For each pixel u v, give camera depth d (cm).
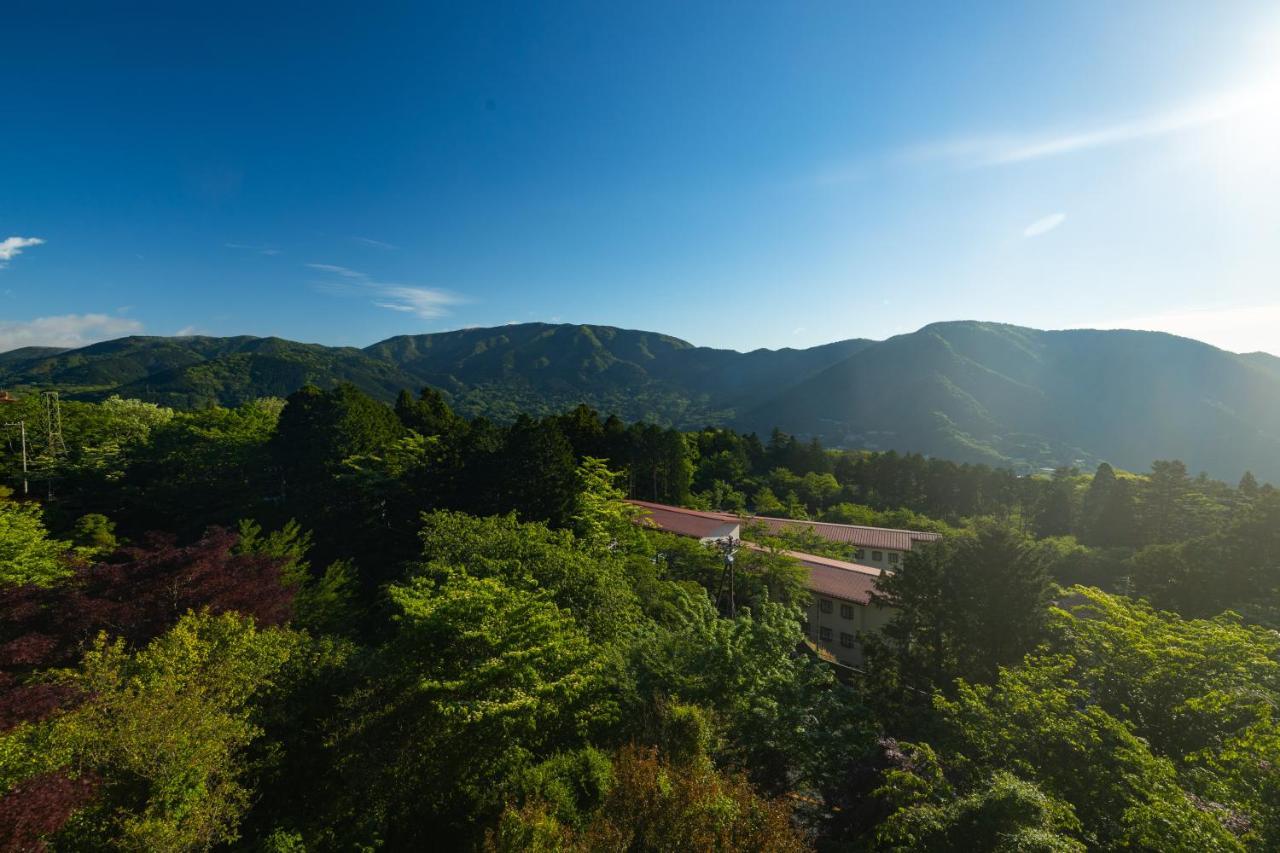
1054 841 864
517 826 962
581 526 3472
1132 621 1496
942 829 986
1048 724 1232
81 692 1148
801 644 3041
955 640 1806
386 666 1516
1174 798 956
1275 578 2566
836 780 1307
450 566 1917
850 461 8812
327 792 1371
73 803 866
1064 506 6475
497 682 1334
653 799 924
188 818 1001
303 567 2558
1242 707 1221
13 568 2206
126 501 4212
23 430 4216
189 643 1295
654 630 1845
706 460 8081
